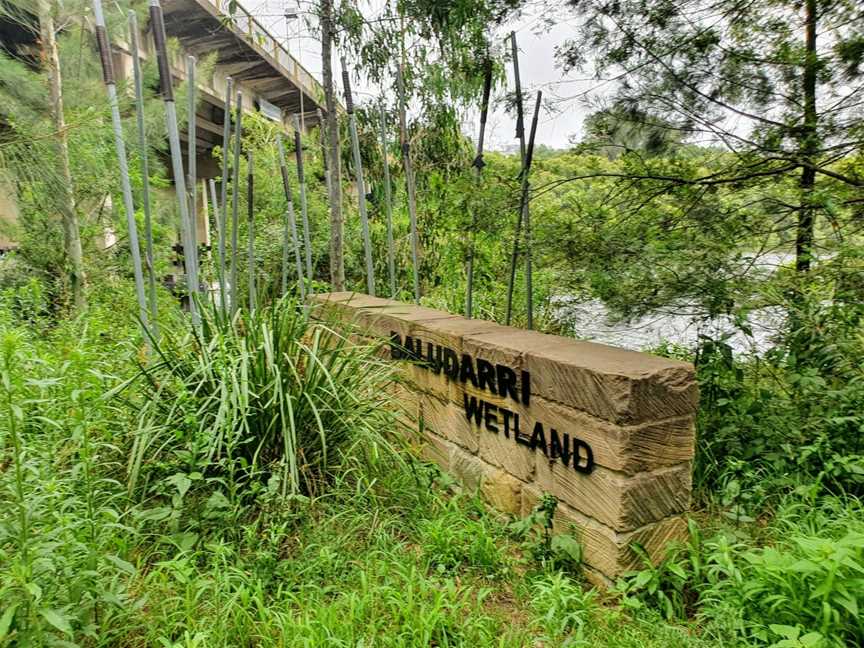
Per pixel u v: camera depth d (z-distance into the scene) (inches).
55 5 178.2
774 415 120.2
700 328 134.6
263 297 130.3
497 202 139.8
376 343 132.2
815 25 119.3
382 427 121.6
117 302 190.1
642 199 134.7
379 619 75.5
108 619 68.9
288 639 70.9
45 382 74.8
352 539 96.4
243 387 99.5
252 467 96.3
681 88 128.0
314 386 112.9
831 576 65.4
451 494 120.8
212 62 247.1
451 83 231.9
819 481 99.0
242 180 334.3
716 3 121.3
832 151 119.7
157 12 124.7
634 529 85.2
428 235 269.3
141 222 217.3
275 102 553.0
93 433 103.2
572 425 91.8
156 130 205.0
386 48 223.8
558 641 74.1
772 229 129.5
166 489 98.7
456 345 119.0
